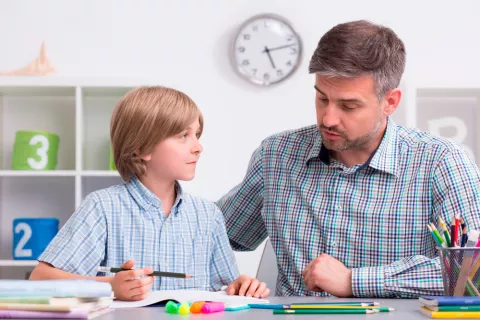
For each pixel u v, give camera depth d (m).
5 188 3.35
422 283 1.44
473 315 1.04
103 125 3.37
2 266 3.24
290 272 1.70
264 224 1.85
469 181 1.56
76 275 1.44
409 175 1.61
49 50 3.41
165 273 1.31
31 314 0.99
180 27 3.41
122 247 1.60
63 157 3.36
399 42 1.54
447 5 3.44
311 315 1.09
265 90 3.39
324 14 3.42
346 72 1.42
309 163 1.71
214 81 3.40
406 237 1.60
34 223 3.03
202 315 1.10
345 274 1.46
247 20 3.38
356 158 1.64
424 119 3.40
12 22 3.42
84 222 1.56
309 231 1.68
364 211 1.62
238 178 3.36
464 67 3.42
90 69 3.41
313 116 3.38
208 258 1.73
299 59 3.37
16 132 3.18
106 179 3.32
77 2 3.43
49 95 3.38
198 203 1.74
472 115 3.39
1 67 3.41
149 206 1.64
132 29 3.42
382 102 1.51
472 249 1.21
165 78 3.40
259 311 1.16
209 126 3.38
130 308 1.21
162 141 1.62
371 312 1.12
